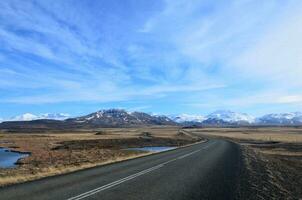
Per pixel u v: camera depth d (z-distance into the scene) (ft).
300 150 200.13
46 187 50.72
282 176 75.15
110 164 91.66
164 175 67.51
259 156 132.87
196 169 79.10
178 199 43.47
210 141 279.08
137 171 74.18
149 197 44.29
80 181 57.67
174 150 164.76
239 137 405.18
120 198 43.14
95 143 277.03
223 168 82.38
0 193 45.27
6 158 168.14
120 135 455.63
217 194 47.83
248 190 52.29
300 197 50.26
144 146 260.01
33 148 233.35
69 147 237.45
